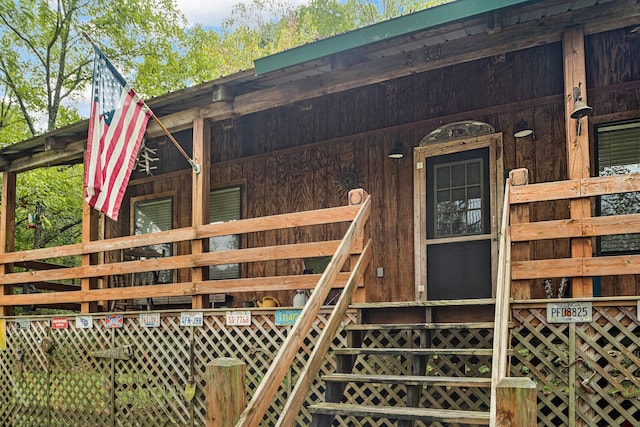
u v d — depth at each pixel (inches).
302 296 241.3
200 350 223.1
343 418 191.0
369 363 187.3
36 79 689.0
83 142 296.8
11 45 658.2
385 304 179.9
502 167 243.6
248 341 211.6
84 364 260.5
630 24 174.7
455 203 253.0
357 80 217.8
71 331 268.4
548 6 173.9
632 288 215.6
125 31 701.3
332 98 291.6
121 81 230.2
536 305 163.9
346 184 280.4
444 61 201.8
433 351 156.4
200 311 223.6
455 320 178.4
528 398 85.9
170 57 737.0
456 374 171.0
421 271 256.4
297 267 294.5
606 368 156.0
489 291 241.1
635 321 152.9
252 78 229.1
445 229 254.1
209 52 887.1
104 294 255.4
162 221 349.7
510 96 246.1
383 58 212.7
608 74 228.1
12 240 327.0
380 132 274.8
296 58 204.5
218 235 227.8
